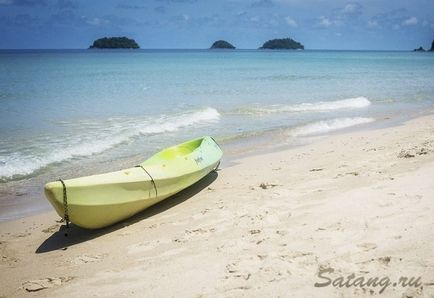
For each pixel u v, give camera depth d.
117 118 13.67
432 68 50.31
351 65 58.56
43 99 18.34
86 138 10.80
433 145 8.28
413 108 16.84
